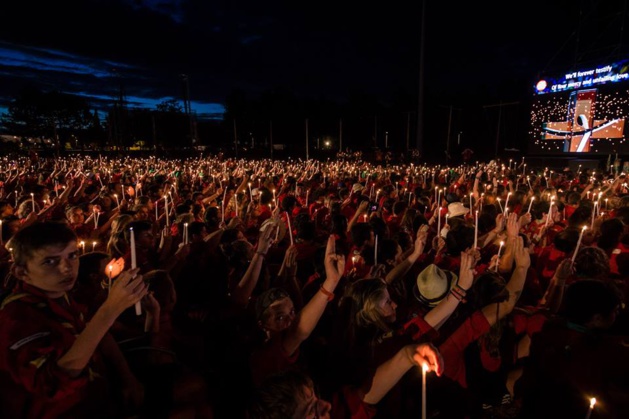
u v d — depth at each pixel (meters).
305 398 1.68
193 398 2.54
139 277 1.80
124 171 17.30
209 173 20.55
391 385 2.08
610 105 26.05
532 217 6.71
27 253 1.90
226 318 3.29
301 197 10.56
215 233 4.75
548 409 2.52
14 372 1.70
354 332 2.56
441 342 2.96
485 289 2.91
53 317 1.92
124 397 2.26
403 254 4.50
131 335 2.74
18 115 67.25
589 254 3.54
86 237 5.82
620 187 11.47
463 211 7.20
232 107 70.62
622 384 2.32
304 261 4.95
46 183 13.18
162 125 71.06
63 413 1.87
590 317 2.44
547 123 29.92
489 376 3.08
